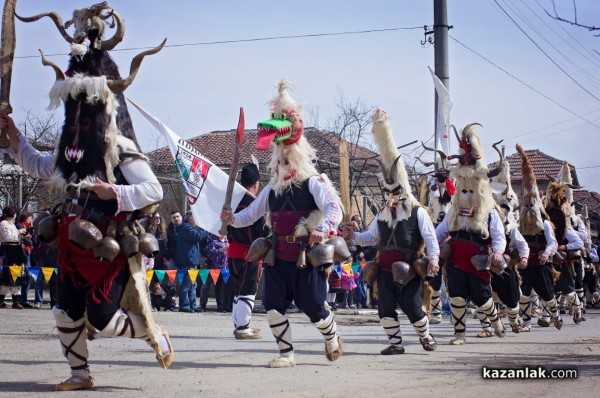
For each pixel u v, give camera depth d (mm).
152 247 6102
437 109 18516
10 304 16328
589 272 22422
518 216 13766
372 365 7941
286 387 6395
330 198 7547
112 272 5996
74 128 6023
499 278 12031
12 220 15539
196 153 11805
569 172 17156
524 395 6066
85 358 6207
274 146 7781
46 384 6398
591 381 6855
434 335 12414
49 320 12852
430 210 13859
